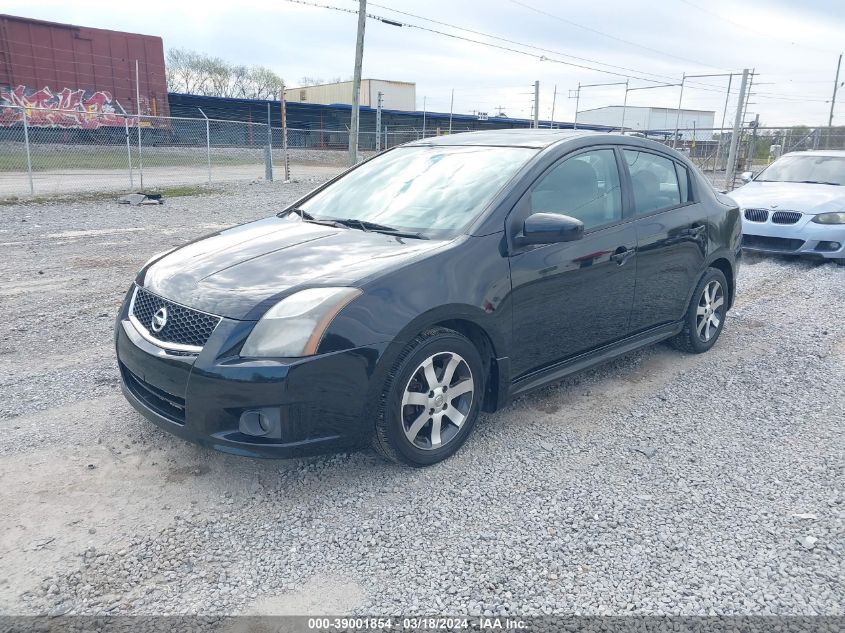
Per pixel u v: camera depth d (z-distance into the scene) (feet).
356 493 10.23
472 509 9.87
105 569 8.39
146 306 10.79
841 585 8.36
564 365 13.11
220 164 92.94
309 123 129.90
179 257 11.79
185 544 8.93
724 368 16.20
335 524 9.45
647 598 8.08
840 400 14.33
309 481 10.55
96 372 14.89
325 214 13.57
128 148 55.72
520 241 11.57
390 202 13.06
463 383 11.16
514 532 9.34
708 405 13.93
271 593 8.07
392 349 9.85
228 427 9.57
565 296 12.50
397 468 10.98
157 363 9.90
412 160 14.49
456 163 13.51
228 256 11.29
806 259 31.32
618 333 14.20
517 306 11.60
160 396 10.23
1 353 15.98
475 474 10.86
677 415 13.39
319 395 9.43
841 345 18.17
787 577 8.50
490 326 11.18
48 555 8.61
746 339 18.62
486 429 12.53
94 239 32.37
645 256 14.17
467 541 9.12
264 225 13.39
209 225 38.47
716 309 17.44
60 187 56.08
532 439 12.15
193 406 9.55
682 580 8.41
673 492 10.47
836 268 29.07
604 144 14.08
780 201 30.22
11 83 80.23
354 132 72.64
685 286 15.80
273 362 9.22
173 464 10.93
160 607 7.80
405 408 10.48
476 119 158.92
